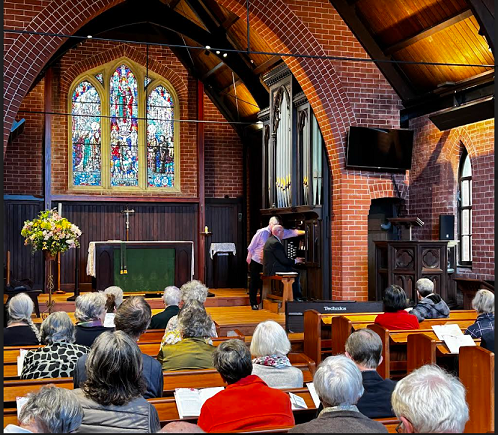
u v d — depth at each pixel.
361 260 11.87
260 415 3.34
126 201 15.79
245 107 16.52
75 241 11.39
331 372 3.04
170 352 4.85
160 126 16.66
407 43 11.23
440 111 10.84
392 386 3.85
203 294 7.07
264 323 4.51
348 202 11.84
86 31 13.59
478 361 4.52
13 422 3.72
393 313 6.68
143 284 14.12
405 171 12.26
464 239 11.13
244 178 17.16
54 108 15.60
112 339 3.20
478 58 10.41
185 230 16.44
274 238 11.97
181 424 2.51
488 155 10.13
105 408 3.12
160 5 13.90
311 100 12.05
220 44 14.51
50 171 15.02
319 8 11.66
